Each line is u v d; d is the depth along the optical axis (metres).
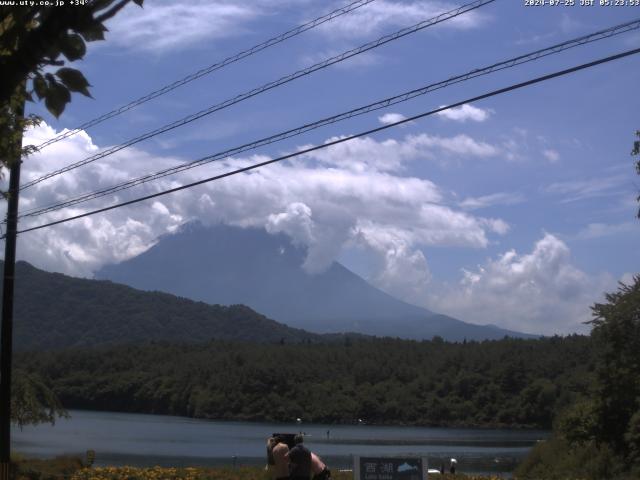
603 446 33.44
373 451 83.19
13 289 24.27
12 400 33.16
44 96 4.59
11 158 7.24
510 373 141.75
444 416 141.12
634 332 35.38
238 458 67.62
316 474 13.82
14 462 27.03
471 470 61.81
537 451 37.97
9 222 23.78
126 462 59.94
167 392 155.00
